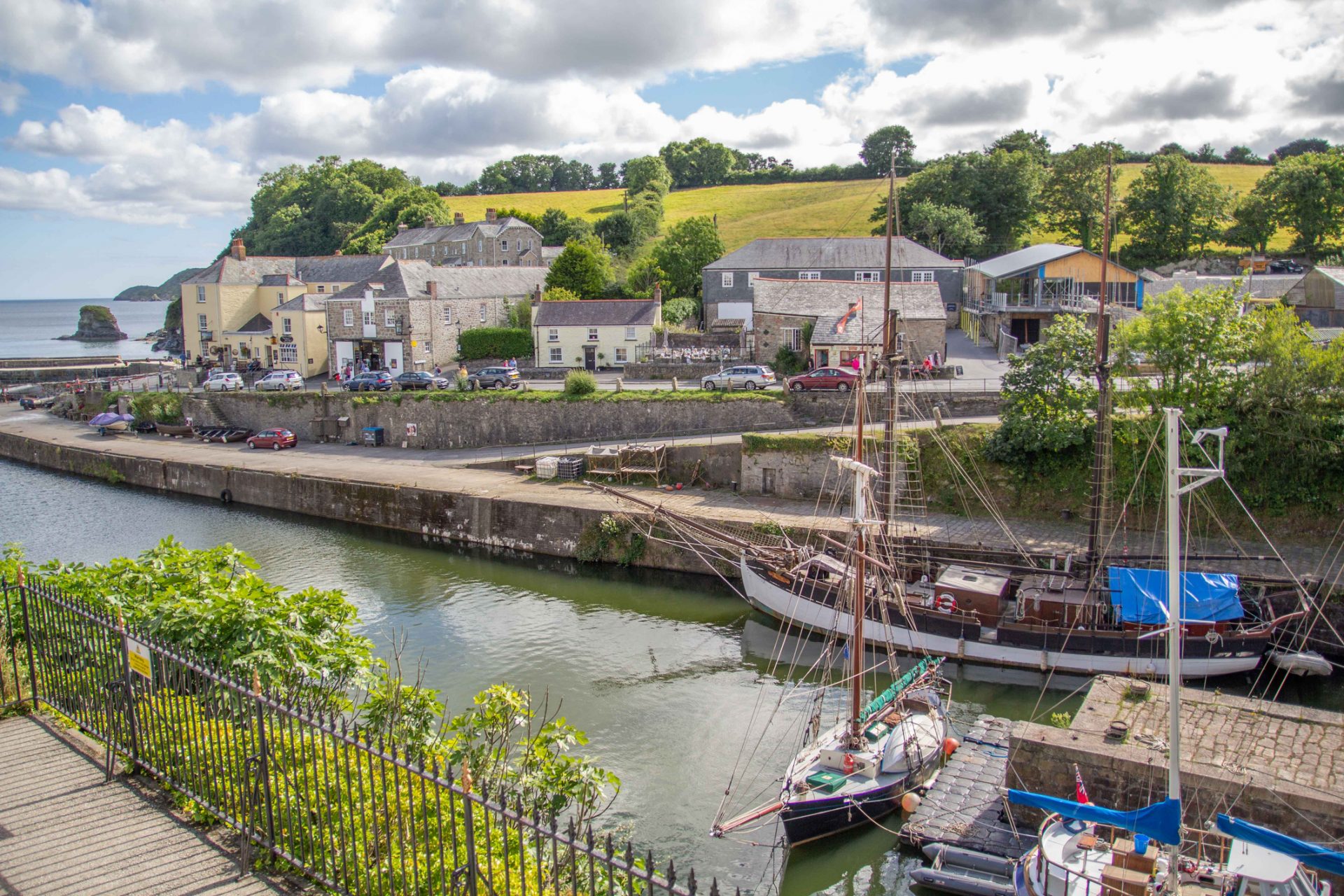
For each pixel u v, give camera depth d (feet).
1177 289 107.34
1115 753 53.11
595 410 153.89
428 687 80.48
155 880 31.07
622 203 427.74
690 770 67.21
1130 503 105.81
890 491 100.22
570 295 228.63
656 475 131.44
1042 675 85.46
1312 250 257.14
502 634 94.27
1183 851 48.98
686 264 250.37
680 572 115.14
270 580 111.96
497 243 304.30
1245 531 101.96
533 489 132.05
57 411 230.07
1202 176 265.75
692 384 167.02
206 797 34.81
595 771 38.75
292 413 183.93
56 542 131.03
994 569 95.30
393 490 136.46
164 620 40.22
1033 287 186.39
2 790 36.81
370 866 30.89
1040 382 110.11
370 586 109.91
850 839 59.11
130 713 37.93
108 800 36.24
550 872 32.48
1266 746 54.39
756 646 91.91
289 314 228.22
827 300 170.19
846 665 86.99
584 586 110.32
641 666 86.43
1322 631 85.46
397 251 334.65
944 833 56.08
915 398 131.34
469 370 208.54
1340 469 98.73
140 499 160.04
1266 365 104.78
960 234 256.73
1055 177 286.46
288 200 456.04
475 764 37.81
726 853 57.57
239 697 34.19
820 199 392.47
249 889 30.71
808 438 122.42
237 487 155.63
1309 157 258.57
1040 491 112.16
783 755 69.51
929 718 70.13
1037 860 47.01
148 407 199.11
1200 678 81.87
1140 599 81.30
